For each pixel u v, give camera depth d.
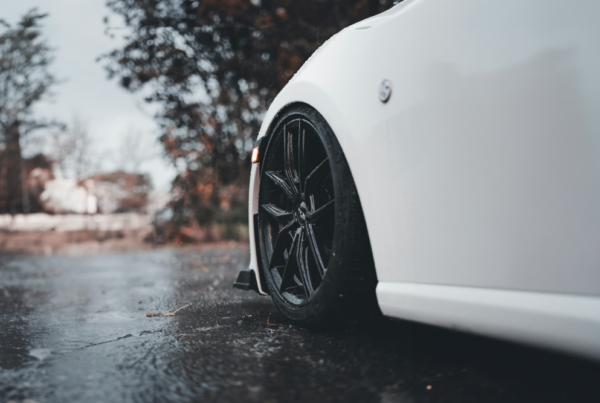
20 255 7.70
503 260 1.03
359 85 1.34
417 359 1.24
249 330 1.58
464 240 1.09
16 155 14.93
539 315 0.98
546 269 0.98
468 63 1.09
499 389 1.07
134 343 1.48
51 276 4.16
